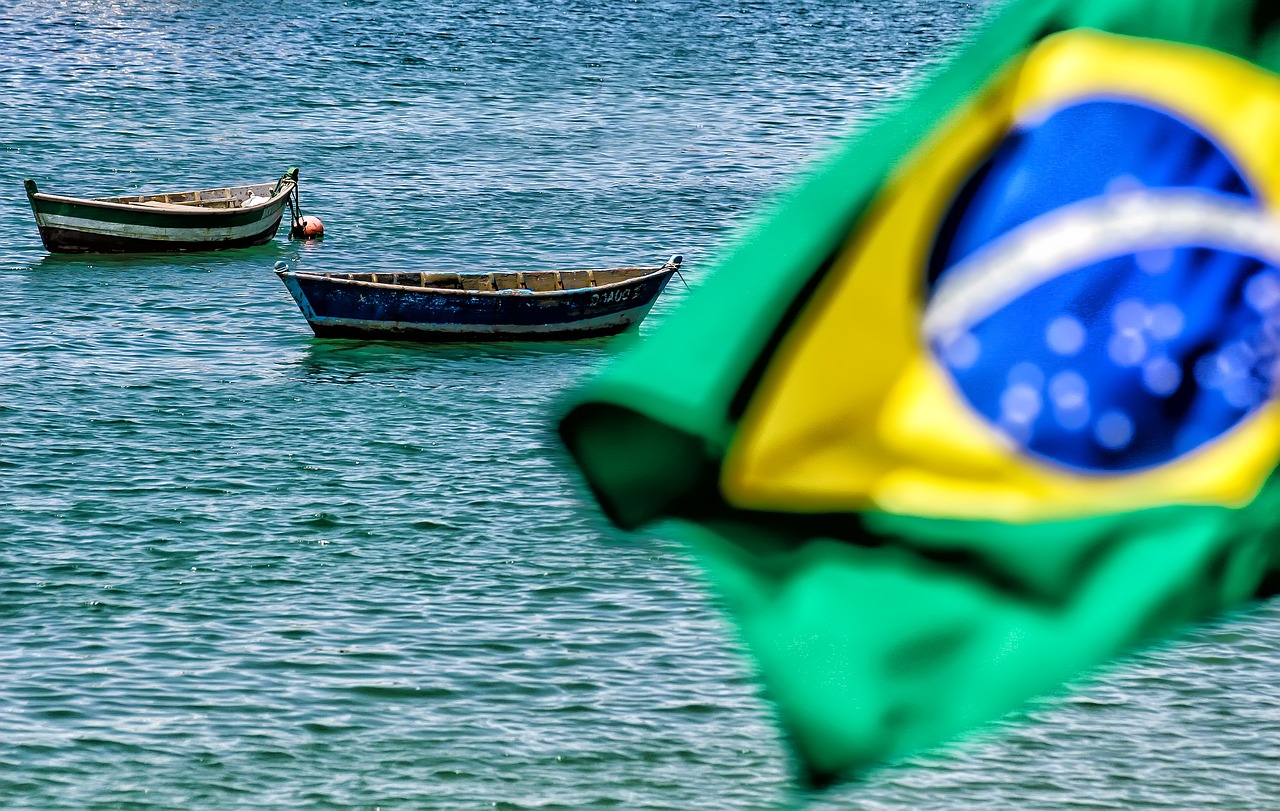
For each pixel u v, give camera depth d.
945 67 26.81
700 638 95.81
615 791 80.69
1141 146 26.78
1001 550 27.47
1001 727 87.12
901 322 26.95
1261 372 27.23
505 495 118.56
